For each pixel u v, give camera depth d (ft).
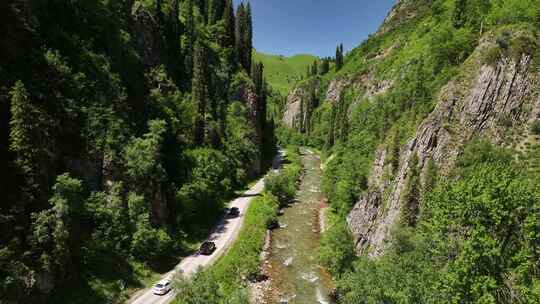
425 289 76.48
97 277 124.36
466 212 77.82
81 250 123.54
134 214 147.33
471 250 69.26
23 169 111.24
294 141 579.48
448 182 104.78
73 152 137.08
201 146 242.78
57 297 108.58
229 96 332.39
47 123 124.36
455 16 272.10
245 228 199.11
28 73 126.11
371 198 168.35
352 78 503.61
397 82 331.98
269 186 263.90
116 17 201.77
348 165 262.26
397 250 112.57
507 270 69.67
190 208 189.06
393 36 507.71
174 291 112.16
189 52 286.46
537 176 110.32
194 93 254.68
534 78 131.44
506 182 75.77
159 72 230.89
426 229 107.55
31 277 100.63
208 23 374.43
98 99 155.22
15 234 102.47
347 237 150.82
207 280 112.78
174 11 280.31
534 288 63.52
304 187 313.94
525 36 139.13
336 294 142.51
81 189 126.82
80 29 165.78
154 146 168.35
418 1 577.43
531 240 68.74
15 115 112.47
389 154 178.50
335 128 429.38
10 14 126.21
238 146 292.40
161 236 150.71
